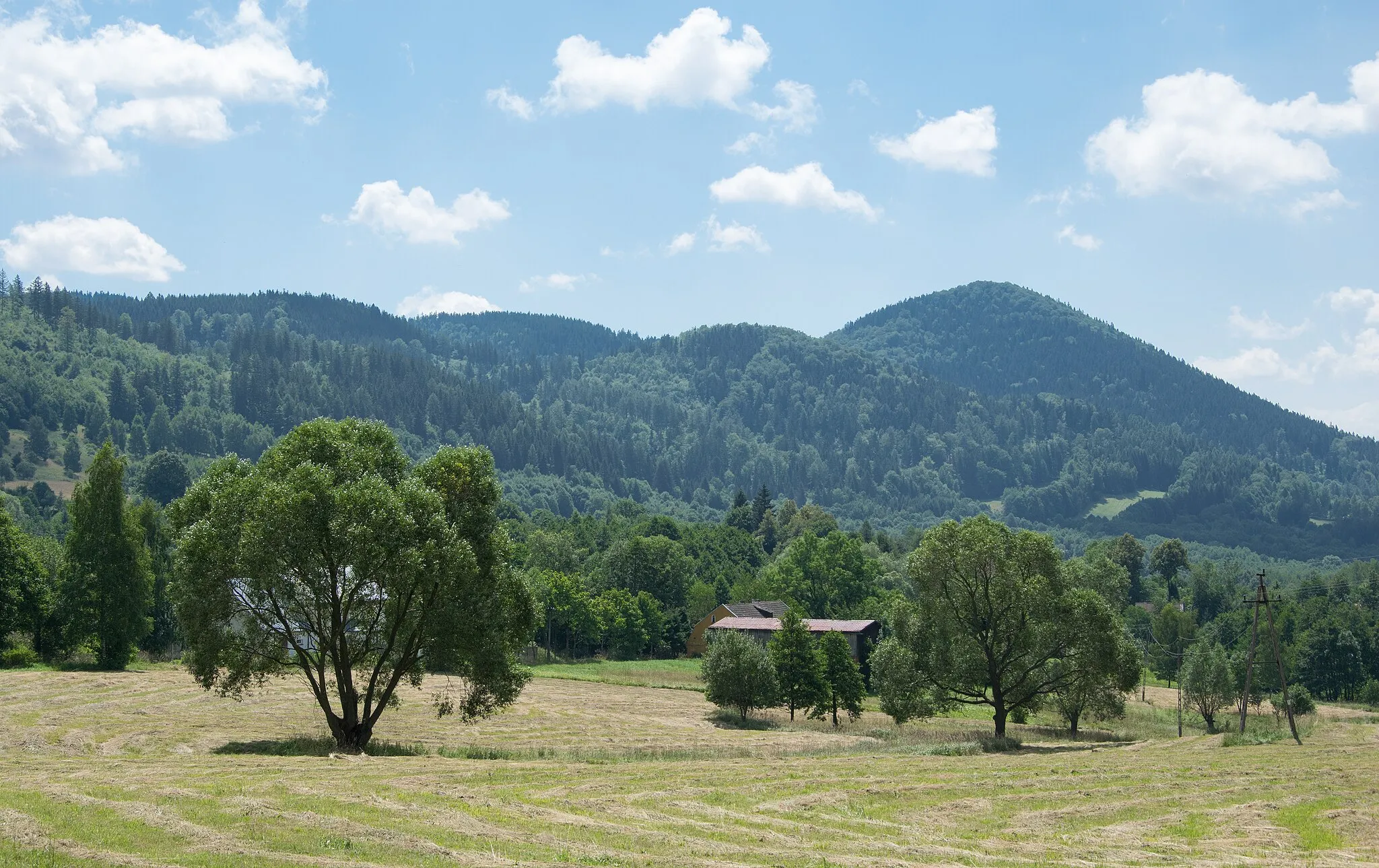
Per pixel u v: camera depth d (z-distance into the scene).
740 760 38.62
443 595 37.69
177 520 39.12
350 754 36.38
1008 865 20.86
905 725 68.19
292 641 38.22
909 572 60.66
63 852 17.12
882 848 21.91
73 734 40.41
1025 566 59.16
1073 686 57.47
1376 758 41.91
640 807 25.42
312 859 17.66
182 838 18.59
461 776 28.91
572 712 63.38
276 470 38.38
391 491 36.88
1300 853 23.62
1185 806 29.27
